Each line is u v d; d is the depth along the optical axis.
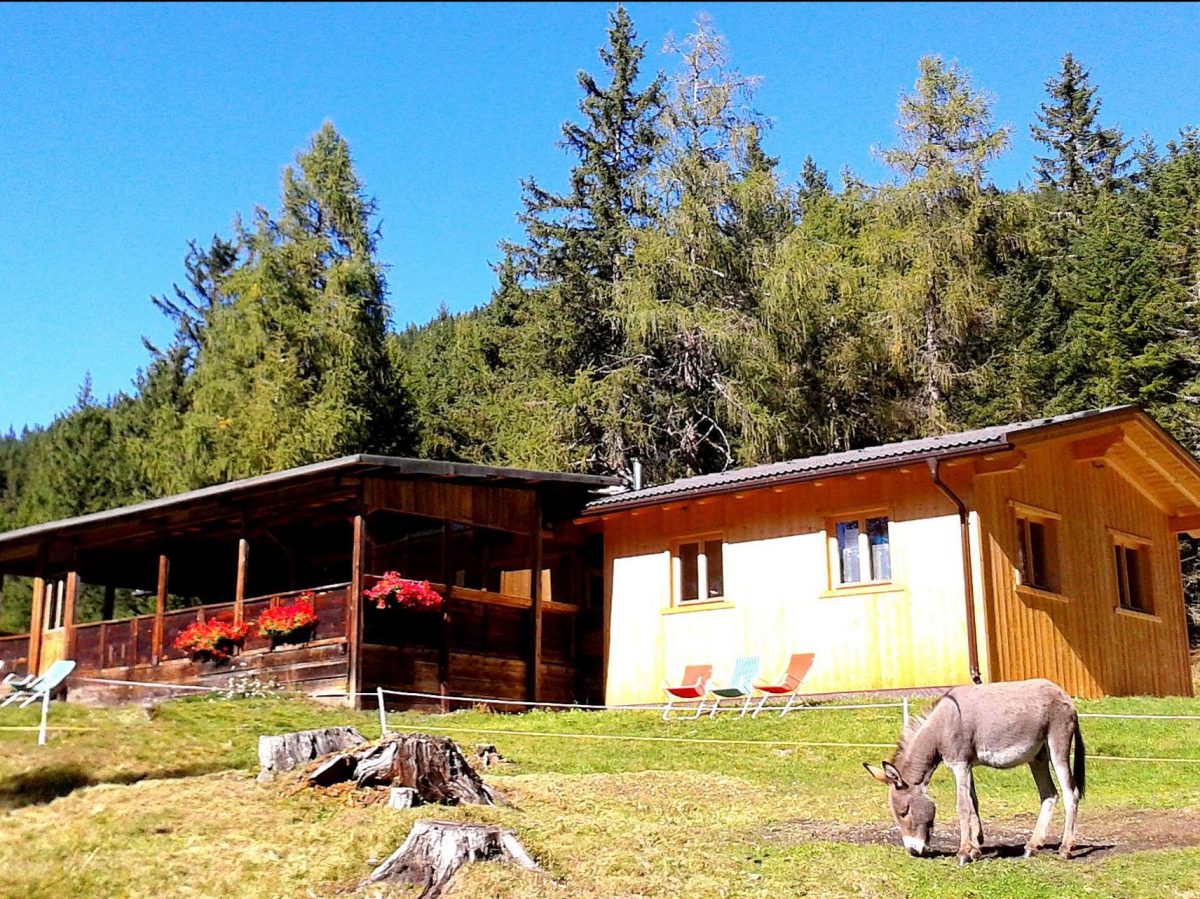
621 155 40.66
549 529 22.39
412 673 19.17
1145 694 21.12
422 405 44.56
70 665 15.56
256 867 9.22
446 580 19.91
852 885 8.45
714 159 35.69
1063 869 8.54
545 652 21.64
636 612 21.44
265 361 36.38
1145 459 21.36
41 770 12.20
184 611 21.03
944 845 9.56
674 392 35.28
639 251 34.31
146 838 9.91
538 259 40.62
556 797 11.59
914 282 33.56
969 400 38.06
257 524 21.38
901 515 18.45
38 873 9.30
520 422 35.69
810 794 12.06
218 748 13.54
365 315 38.56
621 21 41.47
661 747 14.92
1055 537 19.45
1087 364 37.56
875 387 36.09
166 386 43.59
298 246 38.44
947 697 9.19
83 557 24.64
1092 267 38.41
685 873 8.90
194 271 46.72
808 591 19.28
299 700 18.22
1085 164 57.34
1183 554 36.59
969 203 35.53
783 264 33.19
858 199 38.59
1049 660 18.47
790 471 19.06
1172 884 8.09
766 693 18.05
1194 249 38.31
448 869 8.80
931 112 36.34
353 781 10.90
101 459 40.72
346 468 17.89
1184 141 46.34
